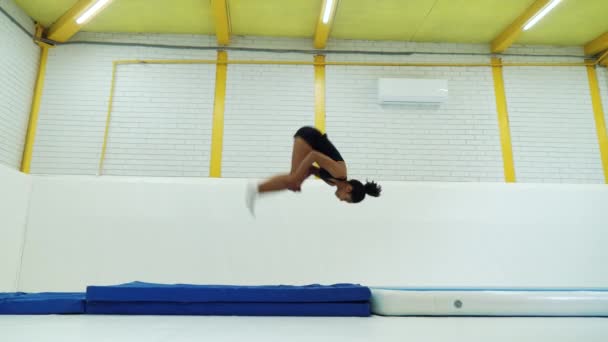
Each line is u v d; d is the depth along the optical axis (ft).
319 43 19.02
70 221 15.51
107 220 15.60
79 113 18.03
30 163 17.37
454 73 19.49
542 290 8.67
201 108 18.47
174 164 17.85
